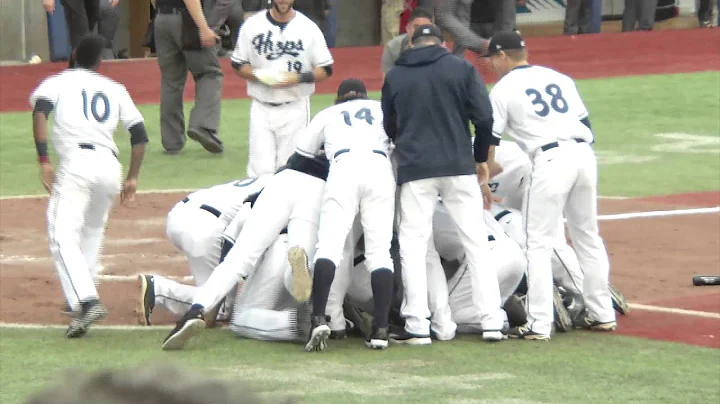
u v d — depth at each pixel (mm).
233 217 26641
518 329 24516
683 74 82000
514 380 20656
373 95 71562
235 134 57406
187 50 49031
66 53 95312
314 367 21656
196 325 22922
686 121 62938
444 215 25000
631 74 82875
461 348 23484
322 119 24297
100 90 25094
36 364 21797
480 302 23828
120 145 54375
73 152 24453
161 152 52219
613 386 20234
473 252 23812
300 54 35906
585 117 24359
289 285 23391
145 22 107125
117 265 32562
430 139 23469
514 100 23969
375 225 23359
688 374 21172
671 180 46812
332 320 24156
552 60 92812
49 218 24484
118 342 24000
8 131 59125
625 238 36406
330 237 23016
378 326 23281
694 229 37594
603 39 109188
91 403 2799
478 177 24344
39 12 94312
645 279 30922
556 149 23766
